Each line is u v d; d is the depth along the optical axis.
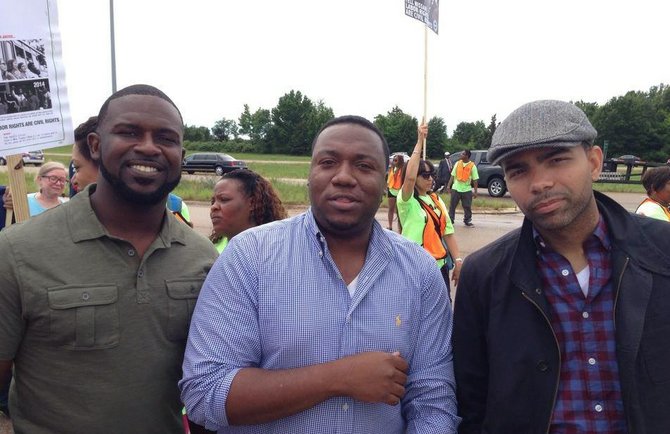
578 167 1.70
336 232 1.80
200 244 2.10
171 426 1.92
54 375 1.75
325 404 1.68
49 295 1.72
